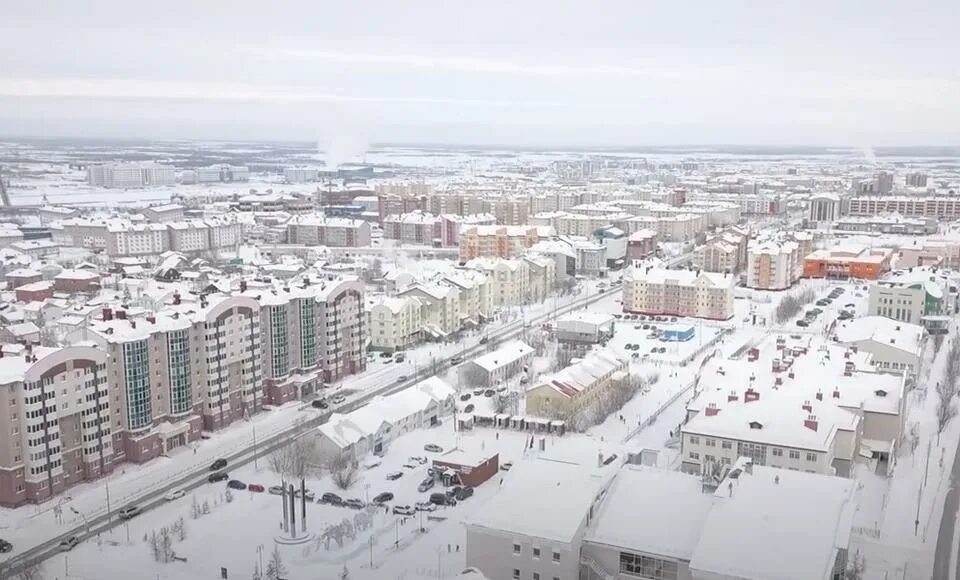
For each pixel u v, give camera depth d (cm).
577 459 18338
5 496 19650
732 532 13538
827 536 13362
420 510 19162
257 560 17050
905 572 16188
